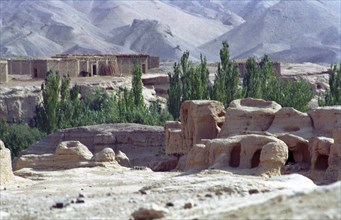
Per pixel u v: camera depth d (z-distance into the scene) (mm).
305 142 67250
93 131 104250
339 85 126812
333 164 61500
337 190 30734
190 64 139625
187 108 81938
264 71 135750
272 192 37969
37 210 39094
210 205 35219
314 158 64125
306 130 70750
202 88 122938
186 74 130000
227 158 63625
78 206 38812
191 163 67062
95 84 155250
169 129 85625
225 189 40750
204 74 125500
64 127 123250
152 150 101750
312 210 28188
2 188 52938
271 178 50156
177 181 48656
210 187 42281
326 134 69375
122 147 102625
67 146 73688
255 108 76375
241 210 30078
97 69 176250
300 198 30156
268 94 124188
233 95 123625
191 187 43406
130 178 59875
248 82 133375
